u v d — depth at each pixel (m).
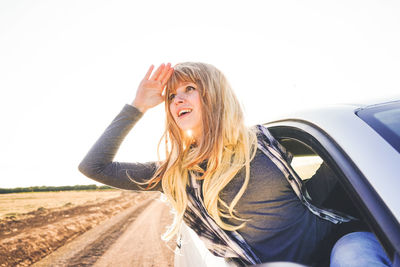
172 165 1.04
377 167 0.60
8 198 36.75
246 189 0.87
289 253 0.85
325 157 0.73
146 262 5.15
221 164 0.91
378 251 0.65
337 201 1.14
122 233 8.95
